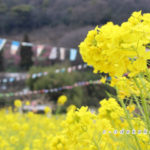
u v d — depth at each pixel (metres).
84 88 14.36
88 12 22.72
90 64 1.01
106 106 1.47
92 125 1.44
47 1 43.81
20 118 7.28
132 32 0.84
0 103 20.58
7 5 47.03
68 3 35.91
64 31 35.25
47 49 31.19
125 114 1.27
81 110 1.47
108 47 0.88
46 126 5.53
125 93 1.25
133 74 0.90
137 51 0.84
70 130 1.44
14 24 45.28
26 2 46.78
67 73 17.52
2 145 4.12
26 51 35.47
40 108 13.00
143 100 1.07
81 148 1.86
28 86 18.84
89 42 1.00
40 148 4.06
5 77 33.03
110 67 0.96
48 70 18.81
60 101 5.71
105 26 0.92
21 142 4.51
